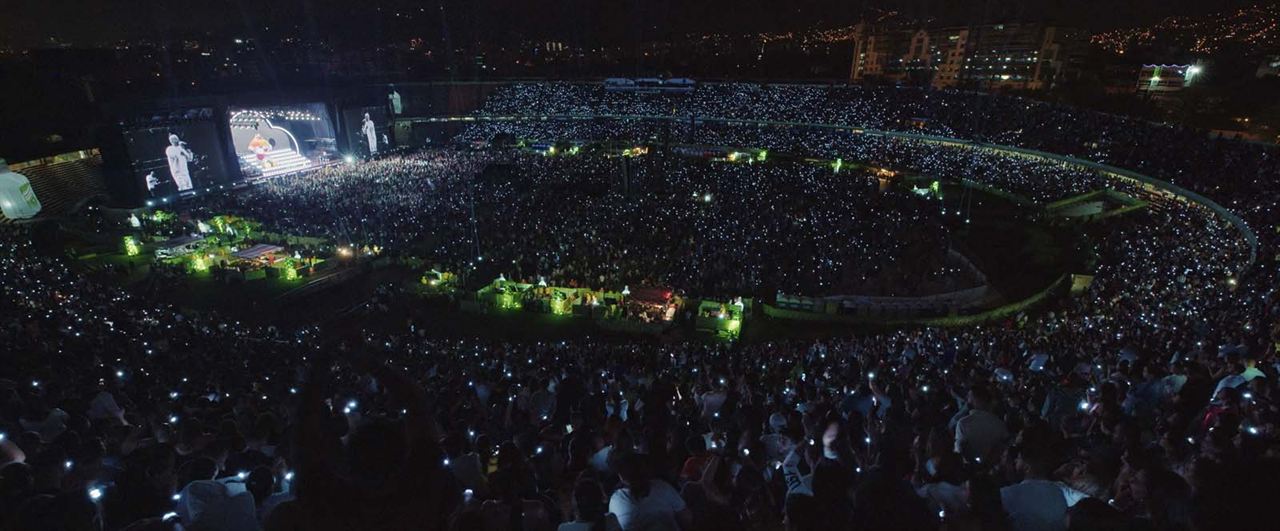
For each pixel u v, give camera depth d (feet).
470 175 193.06
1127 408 26.00
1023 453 15.76
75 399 27.50
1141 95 237.45
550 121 292.61
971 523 12.74
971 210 156.15
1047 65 295.07
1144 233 112.68
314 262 116.26
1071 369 41.22
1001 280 111.86
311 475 8.93
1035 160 175.52
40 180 157.99
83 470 18.24
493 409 34.63
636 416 30.73
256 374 49.29
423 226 137.28
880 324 93.09
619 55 444.96
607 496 18.24
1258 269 70.69
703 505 13.43
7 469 15.61
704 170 206.49
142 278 111.96
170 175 171.42
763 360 63.93
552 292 101.86
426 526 8.85
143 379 42.60
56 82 183.21
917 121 233.14
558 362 61.00
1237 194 111.75
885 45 360.69
